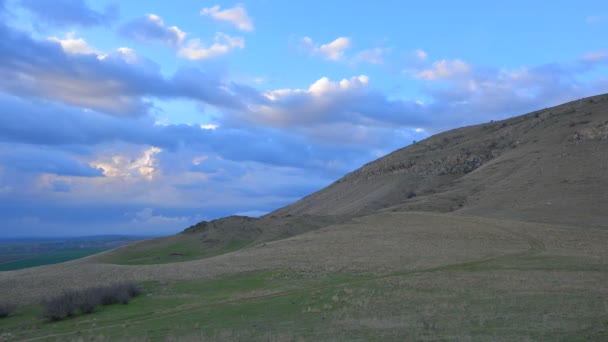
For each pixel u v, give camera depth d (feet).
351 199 532.32
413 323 73.20
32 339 99.30
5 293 157.48
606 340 57.11
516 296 93.97
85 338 90.74
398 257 172.55
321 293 119.55
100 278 174.70
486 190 345.72
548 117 504.43
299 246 215.72
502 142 505.25
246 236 322.96
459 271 138.21
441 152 571.28
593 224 238.07
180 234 346.54
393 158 632.38
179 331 88.07
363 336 66.49
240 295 129.08
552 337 59.31
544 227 224.94
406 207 342.85
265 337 71.36
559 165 353.10
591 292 95.25
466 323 70.79
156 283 161.07
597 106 472.44
